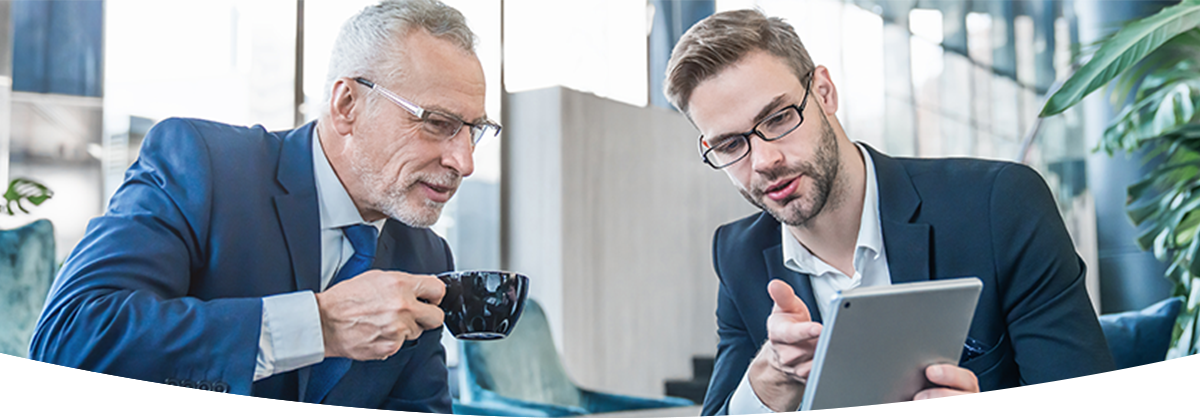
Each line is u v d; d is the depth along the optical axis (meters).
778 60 1.65
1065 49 4.37
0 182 2.36
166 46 2.58
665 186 4.02
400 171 1.53
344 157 1.52
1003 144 4.56
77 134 2.47
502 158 3.65
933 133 4.41
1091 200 4.27
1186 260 2.32
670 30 3.85
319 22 2.66
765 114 1.64
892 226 1.64
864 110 4.21
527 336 3.06
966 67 4.50
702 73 1.66
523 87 3.63
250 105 2.64
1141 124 2.60
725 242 1.78
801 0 3.91
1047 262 1.56
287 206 1.46
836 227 1.68
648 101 3.95
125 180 1.37
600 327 3.73
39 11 2.43
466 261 3.49
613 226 3.81
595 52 3.76
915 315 1.00
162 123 1.42
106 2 2.52
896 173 1.68
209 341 1.19
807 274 1.70
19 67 2.40
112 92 2.52
